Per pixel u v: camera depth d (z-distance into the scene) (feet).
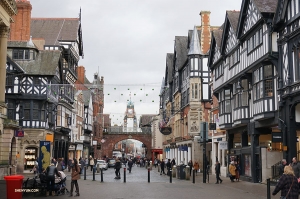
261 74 67.26
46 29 141.59
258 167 73.61
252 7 71.41
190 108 126.62
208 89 127.75
